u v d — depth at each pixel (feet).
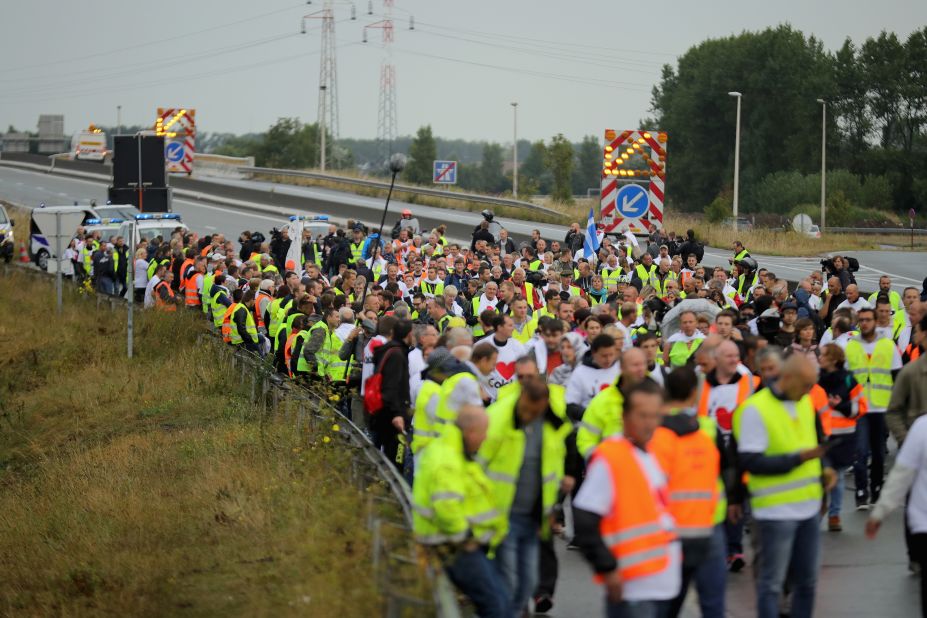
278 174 492.13
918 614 59.31
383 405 80.69
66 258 246.06
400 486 63.62
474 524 50.90
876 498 82.17
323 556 65.51
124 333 177.27
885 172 574.97
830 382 75.51
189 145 428.97
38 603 81.76
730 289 138.31
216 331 150.41
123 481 106.11
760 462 52.24
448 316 101.81
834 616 59.11
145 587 76.48
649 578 44.04
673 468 49.42
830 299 123.34
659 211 186.80
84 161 530.68
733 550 68.03
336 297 109.09
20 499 112.98
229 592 70.90
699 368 70.90
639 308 106.73
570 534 76.54
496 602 50.98
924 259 294.66
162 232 232.73
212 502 92.48
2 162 599.16
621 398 58.59
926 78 591.78
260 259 173.06
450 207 384.06
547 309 101.91
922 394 67.56
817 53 620.49
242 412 122.01
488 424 50.65
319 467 86.02
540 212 348.38
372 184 422.82
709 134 635.66
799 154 593.83
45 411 151.43
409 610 47.57
